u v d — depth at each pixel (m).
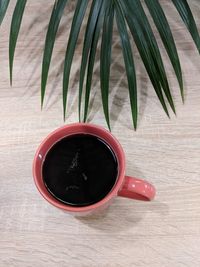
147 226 0.28
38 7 0.37
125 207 0.28
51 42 0.29
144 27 0.28
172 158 0.30
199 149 0.30
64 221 0.28
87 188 0.25
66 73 0.29
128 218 0.28
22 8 0.29
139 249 0.27
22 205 0.29
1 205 0.29
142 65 0.34
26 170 0.30
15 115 0.32
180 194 0.29
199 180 0.29
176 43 0.34
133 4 0.28
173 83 0.33
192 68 0.33
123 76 0.33
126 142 0.30
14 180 0.30
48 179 0.25
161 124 0.31
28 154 0.30
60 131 0.26
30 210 0.29
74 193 0.24
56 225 0.28
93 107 0.32
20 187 0.29
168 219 0.28
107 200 0.24
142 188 0.25
